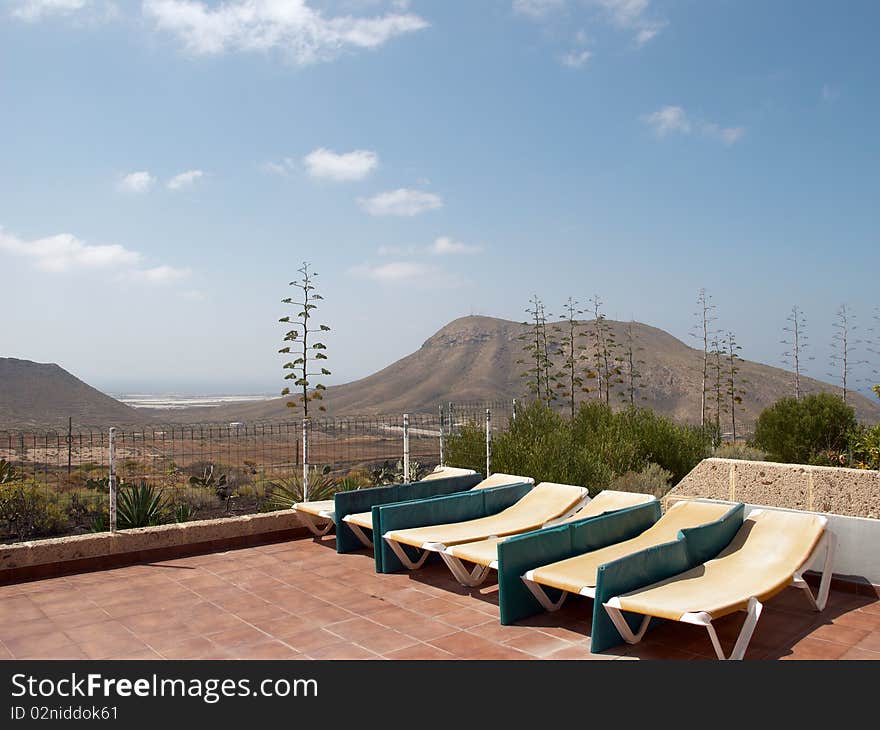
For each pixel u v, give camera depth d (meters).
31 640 5.11
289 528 8.61
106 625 5.43
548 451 10.90
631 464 12.41
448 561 6.29
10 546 6.70
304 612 5.75
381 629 5.33
